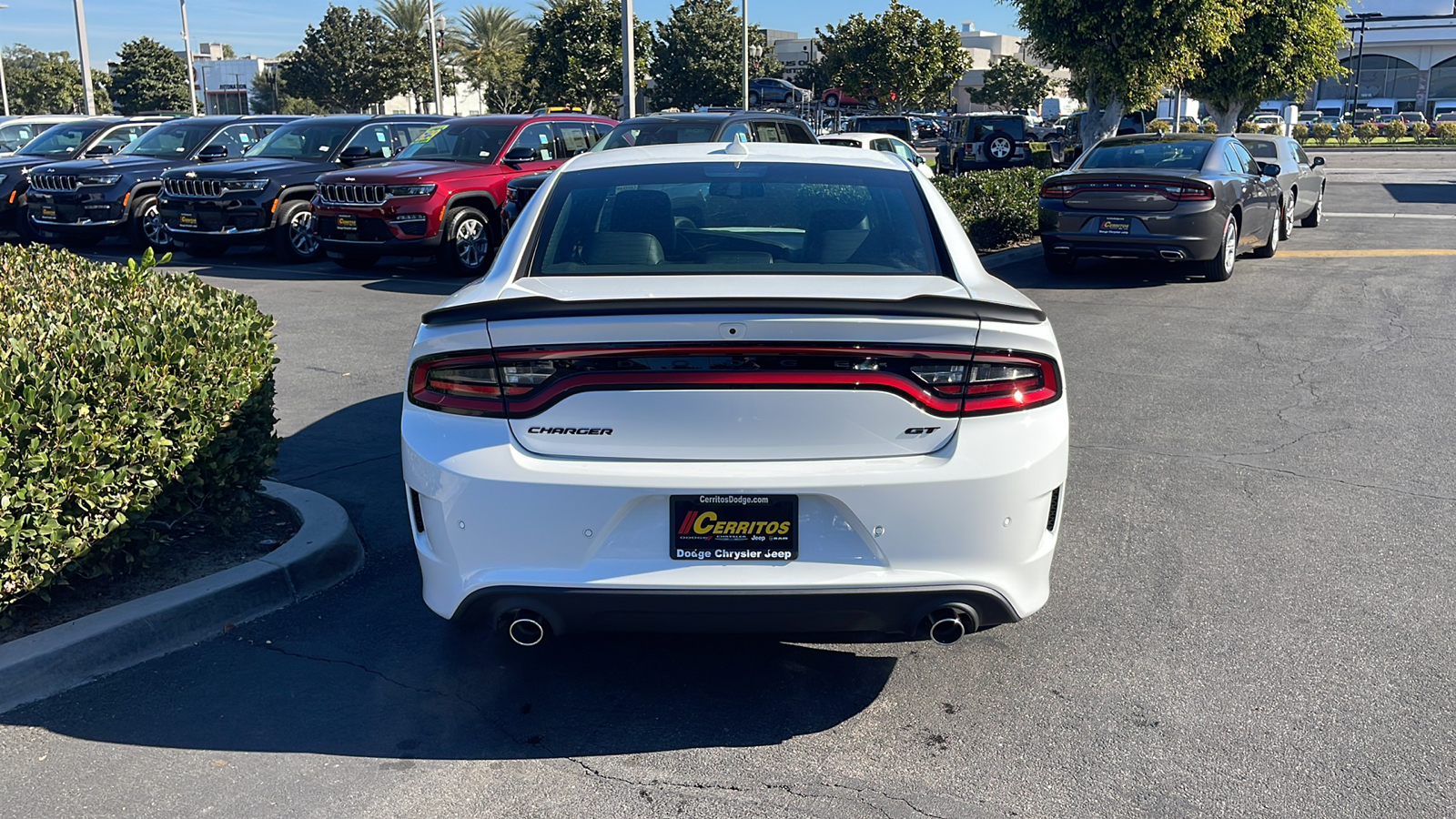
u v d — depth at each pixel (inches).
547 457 120.0
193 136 660.7
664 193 157.6
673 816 113.0
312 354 336.8
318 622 156.2
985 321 119.6
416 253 492.1
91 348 149.6
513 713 133.3
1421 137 1959.9
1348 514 199.0
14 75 2876.5
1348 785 117.8
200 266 553.0
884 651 149.2
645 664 145.5
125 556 161.2
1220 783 118.6
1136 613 159.6
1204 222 439.5
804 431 118.3
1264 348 339.6
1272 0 1009.5
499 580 120.0
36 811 113.0
